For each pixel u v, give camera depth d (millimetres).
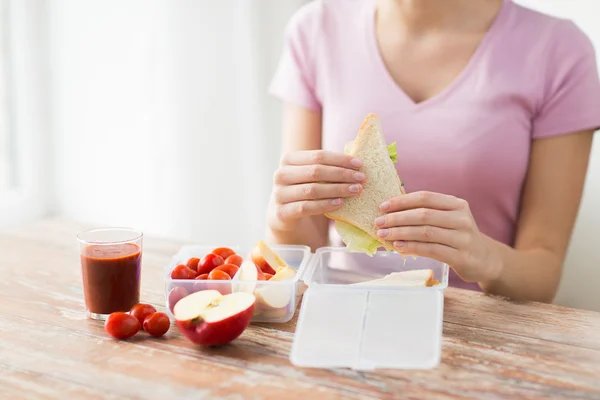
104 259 838
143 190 1686
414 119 1121
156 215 1705
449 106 1108
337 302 809
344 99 1168
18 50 1606
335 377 725
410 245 869
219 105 1699
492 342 797
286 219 945
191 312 775
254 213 1790
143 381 719
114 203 1696
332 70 1184
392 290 817
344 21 1196
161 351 778
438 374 730
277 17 1720
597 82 1092
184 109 1669
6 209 1604
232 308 779
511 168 1103
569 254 1392
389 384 712
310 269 887
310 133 1235
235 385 711
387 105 1134
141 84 1634
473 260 903
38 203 1705
